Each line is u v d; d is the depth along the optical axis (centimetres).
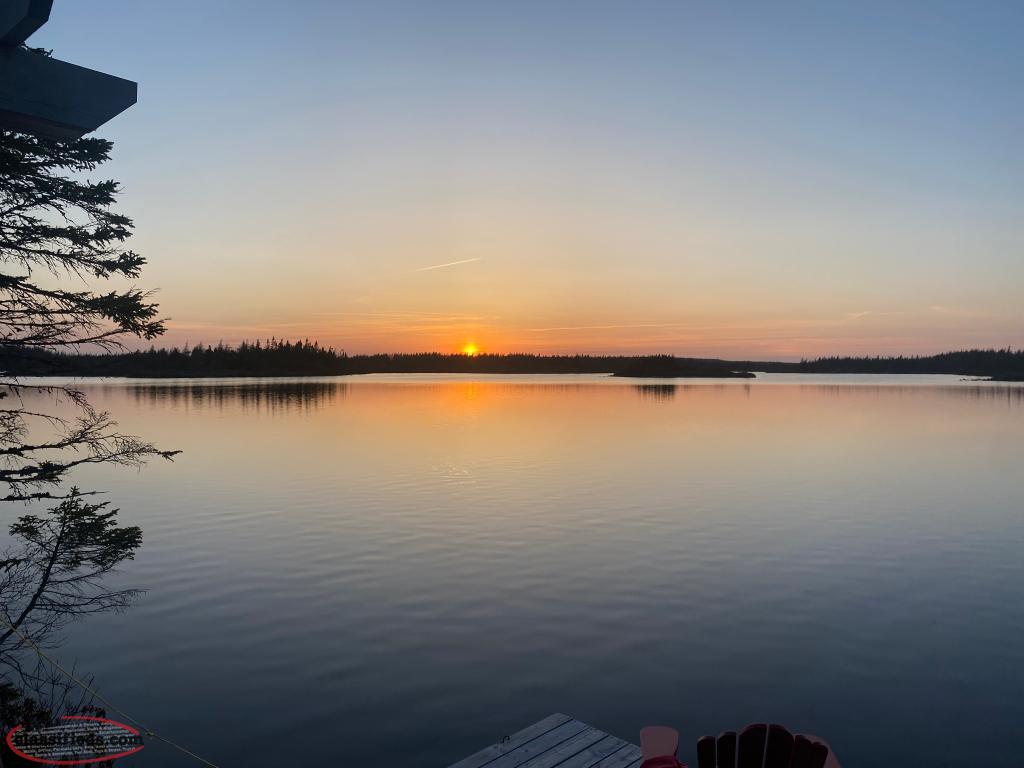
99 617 1256
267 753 823
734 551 1720
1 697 881
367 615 1277
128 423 5219
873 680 1018
